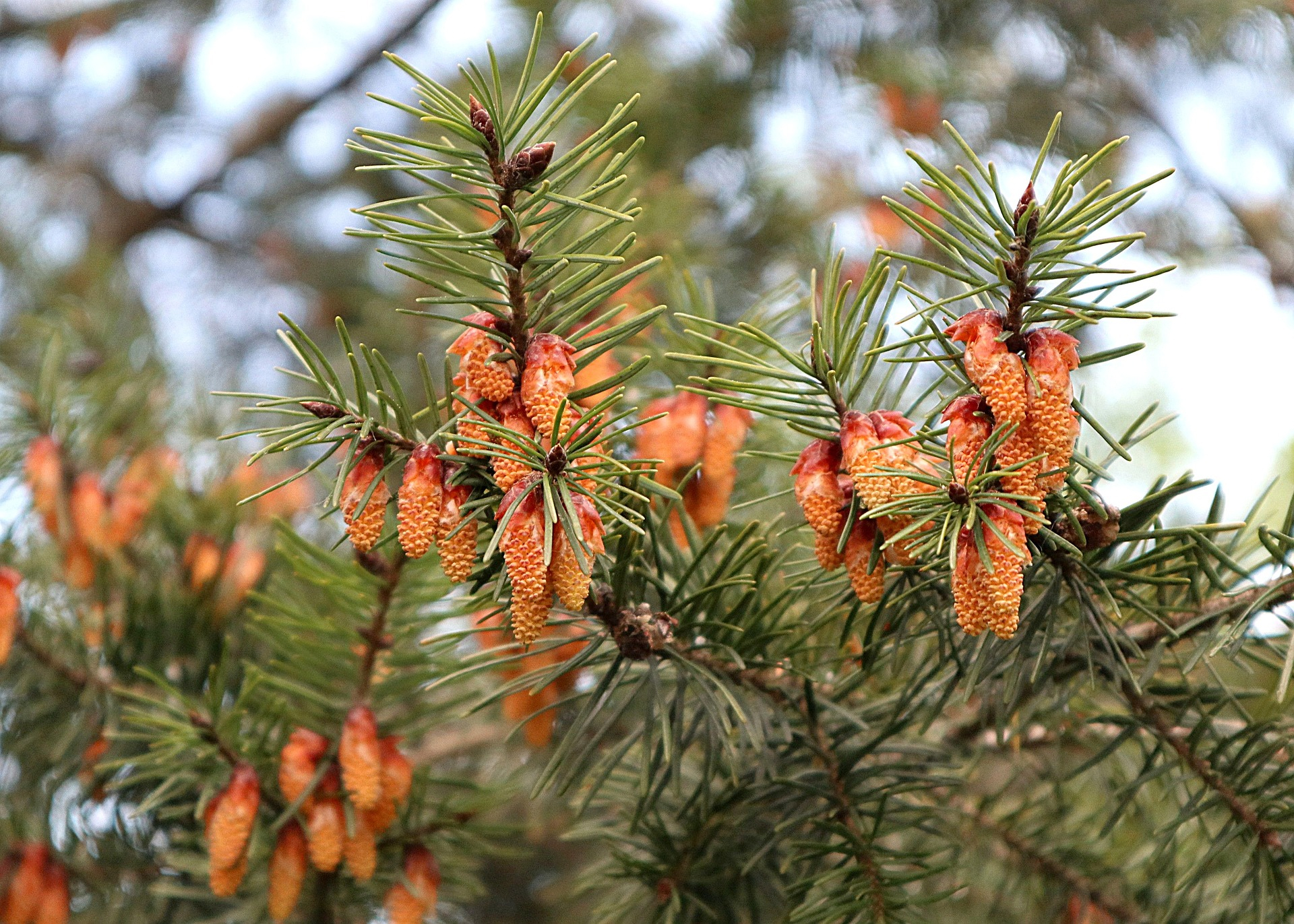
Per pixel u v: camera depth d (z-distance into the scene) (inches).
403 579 20.1
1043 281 17.0
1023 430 17.0
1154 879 20.2
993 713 20.1
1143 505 18.0
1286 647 18.8
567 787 18.7
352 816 19.5
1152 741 20.1
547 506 16.8
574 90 17.1
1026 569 18.0
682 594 18.9
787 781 19.0
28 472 22.4
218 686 19.7
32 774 22.0
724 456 19.8
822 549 17.7
